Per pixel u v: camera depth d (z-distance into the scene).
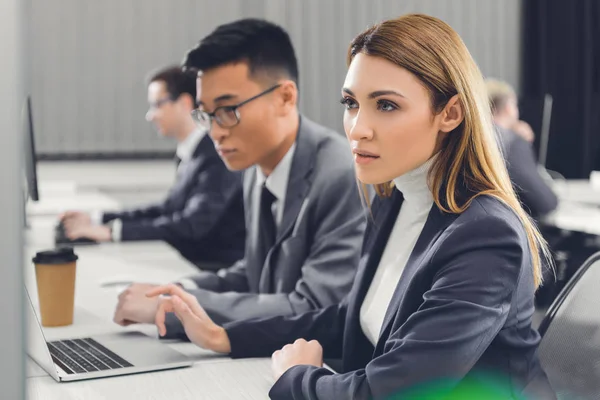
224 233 3.35
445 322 1.14
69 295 1.81
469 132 1.27
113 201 4.20
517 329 1.25
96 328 1.79
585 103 5.60
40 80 4.97
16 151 0.80
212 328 1.61
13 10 0.78
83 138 5.06
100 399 1.34
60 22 4.98
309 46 5.36
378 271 1.48
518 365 1.25
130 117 5.11
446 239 1.22
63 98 5.02
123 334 1.73
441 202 1.29
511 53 5.59
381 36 1.25
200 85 1.96
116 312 1.77
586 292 1.54
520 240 1.20
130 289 1.79
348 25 5.39
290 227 1.97
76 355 1.56
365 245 1.53
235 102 1.94
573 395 1.52
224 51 1.91
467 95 1.26
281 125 1.98
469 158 1.28
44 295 1.79
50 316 1.79
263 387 1.41
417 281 1.24
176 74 3.83
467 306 1.15
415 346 1.14
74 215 3.16
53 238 3.11
